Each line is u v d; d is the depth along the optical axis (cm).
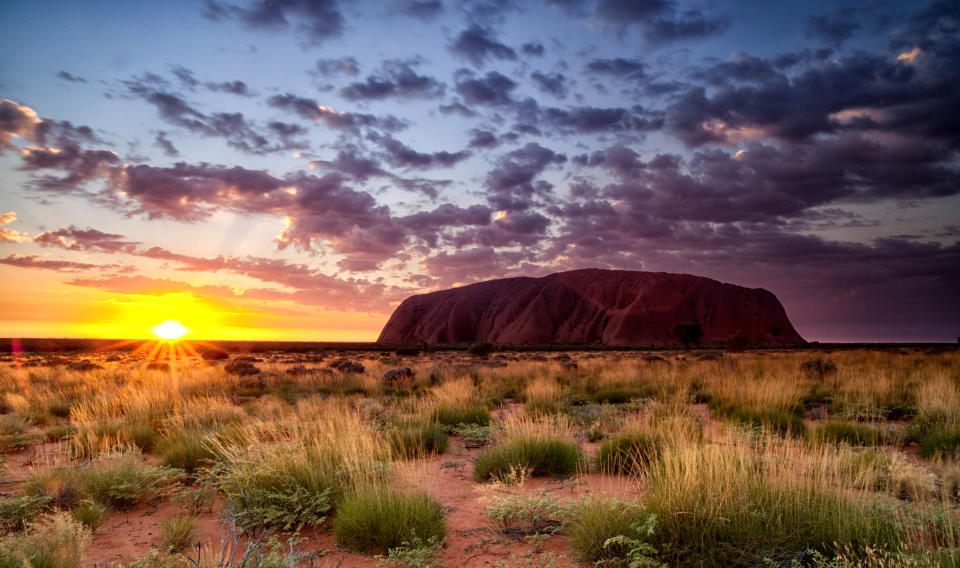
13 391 1723
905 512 502
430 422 1035
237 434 840
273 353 6725
